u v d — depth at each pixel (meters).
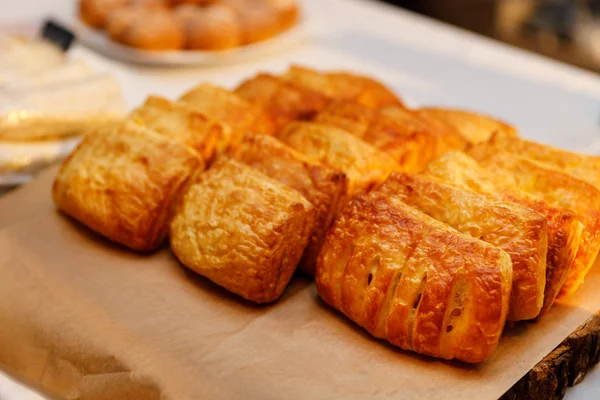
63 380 0.62
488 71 1.03
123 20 1.00
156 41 0.99
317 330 0.62
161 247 0.69
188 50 1.02
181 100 0.77
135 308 0.63
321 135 0.70
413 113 0.78
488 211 0.61
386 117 0.73
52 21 0.98
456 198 0.62
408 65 1.04
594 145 0.89
